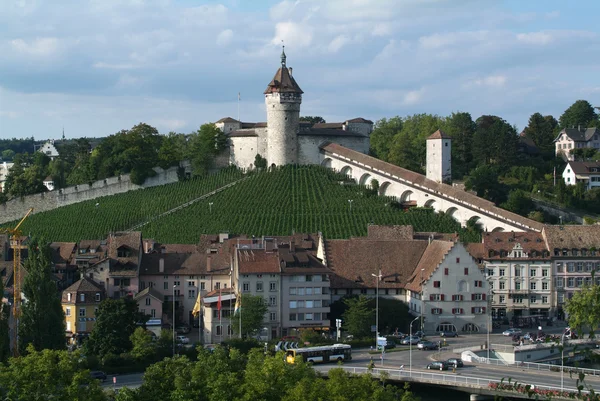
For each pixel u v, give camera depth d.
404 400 120.81
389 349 183.12
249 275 197.25
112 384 149.75
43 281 160.88
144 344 166.50
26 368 117.50
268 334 196.62
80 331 196.88
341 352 167.88
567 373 154.25
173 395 118.81
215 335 191.75
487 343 177.38
